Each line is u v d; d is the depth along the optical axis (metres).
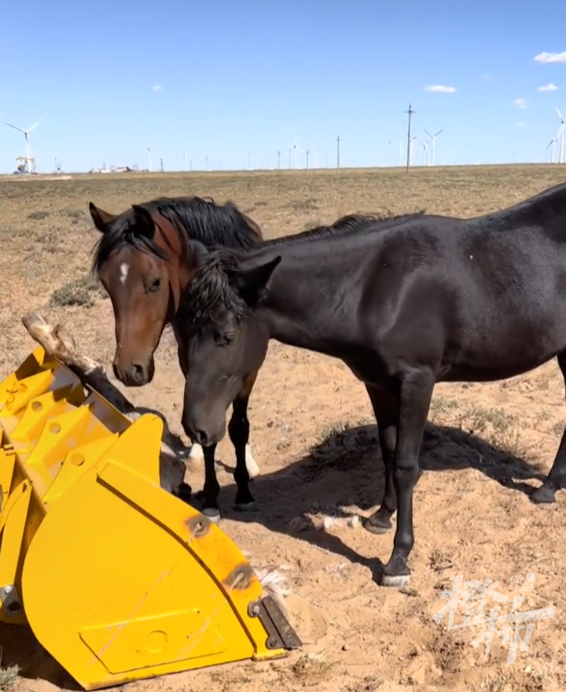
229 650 3.53
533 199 4.91
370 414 7.34
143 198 45.25
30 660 3.66
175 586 3.37
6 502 3.46
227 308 3.89
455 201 34.19
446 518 5.16
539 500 5.38
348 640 3.84
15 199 46.28
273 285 4.19
